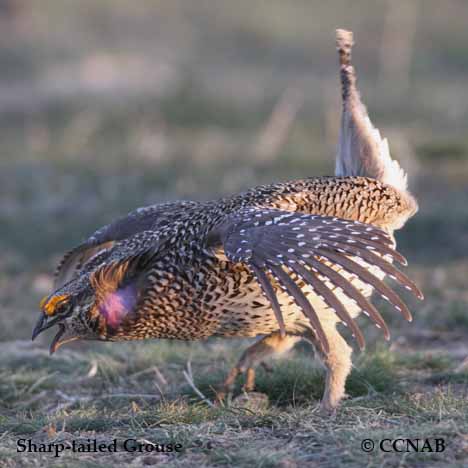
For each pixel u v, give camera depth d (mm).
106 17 104188
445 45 98625
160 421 17906
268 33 103688
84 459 15898
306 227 16422
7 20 98000
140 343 25016
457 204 41719
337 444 15727
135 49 95500
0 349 25234
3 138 64812
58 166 55031
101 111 68875
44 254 39250
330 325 18547
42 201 47469
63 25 99625
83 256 21453
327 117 64312
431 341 25281
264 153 55438
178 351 23672
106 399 20734
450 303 27625
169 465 15328
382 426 16703
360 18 106625
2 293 32750
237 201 18328
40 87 80750
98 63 87750
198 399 20188
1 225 43156
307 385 20422
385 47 94562
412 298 28344
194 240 17672
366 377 20422
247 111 68938
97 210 45438
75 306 18375
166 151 57344
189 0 110438
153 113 68250
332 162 52781
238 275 17359
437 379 21062
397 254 16234
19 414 19922
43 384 22125
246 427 17359
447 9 107938
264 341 19641
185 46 99438
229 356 23016
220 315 17938
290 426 17156
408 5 99875
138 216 20578
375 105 70500
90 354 23844
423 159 51188
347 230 16344
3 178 52656
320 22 107125
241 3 110250
